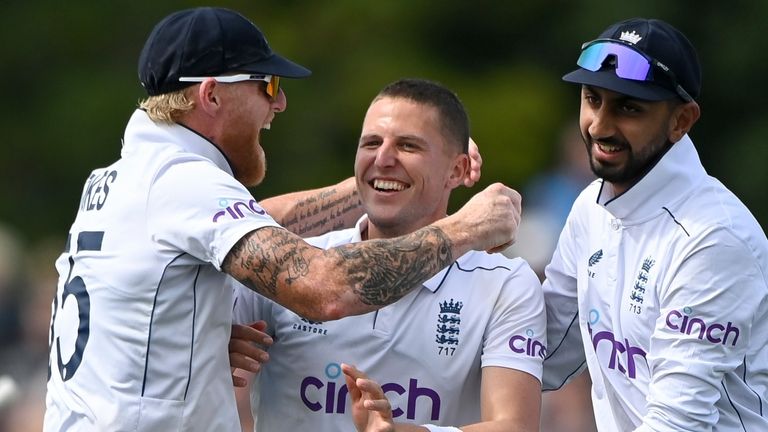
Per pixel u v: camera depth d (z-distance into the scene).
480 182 49.69
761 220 51.25
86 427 16.08
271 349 17.61
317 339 17.30
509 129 50.06
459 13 53.06
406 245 16.06
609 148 16.77
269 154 51.59
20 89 55.19
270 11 53.75
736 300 16.28
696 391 16.27
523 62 53.28
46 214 54.06
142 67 16.89
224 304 16.50
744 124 52.22
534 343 17.33
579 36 52.12
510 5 53.00
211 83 16.58
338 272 15.74
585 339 17.72
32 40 55.25
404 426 15.75
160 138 16.64
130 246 16.20
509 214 16.72
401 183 17.19
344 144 51.72
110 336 16.16
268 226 15.95
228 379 16.52
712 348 16.28
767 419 17.05
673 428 16.28
